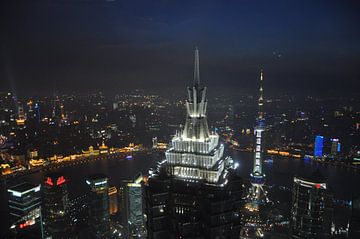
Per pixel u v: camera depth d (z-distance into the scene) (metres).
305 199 195.62
